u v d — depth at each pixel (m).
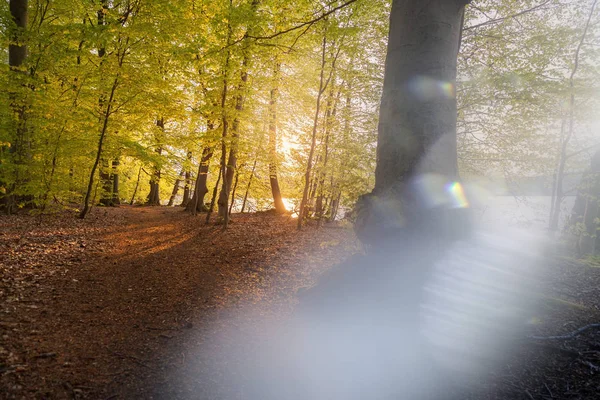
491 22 7.50
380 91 8.94
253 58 8.76
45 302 4.13
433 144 3.32
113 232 9.64
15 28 9.51
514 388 2.52
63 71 10.41
